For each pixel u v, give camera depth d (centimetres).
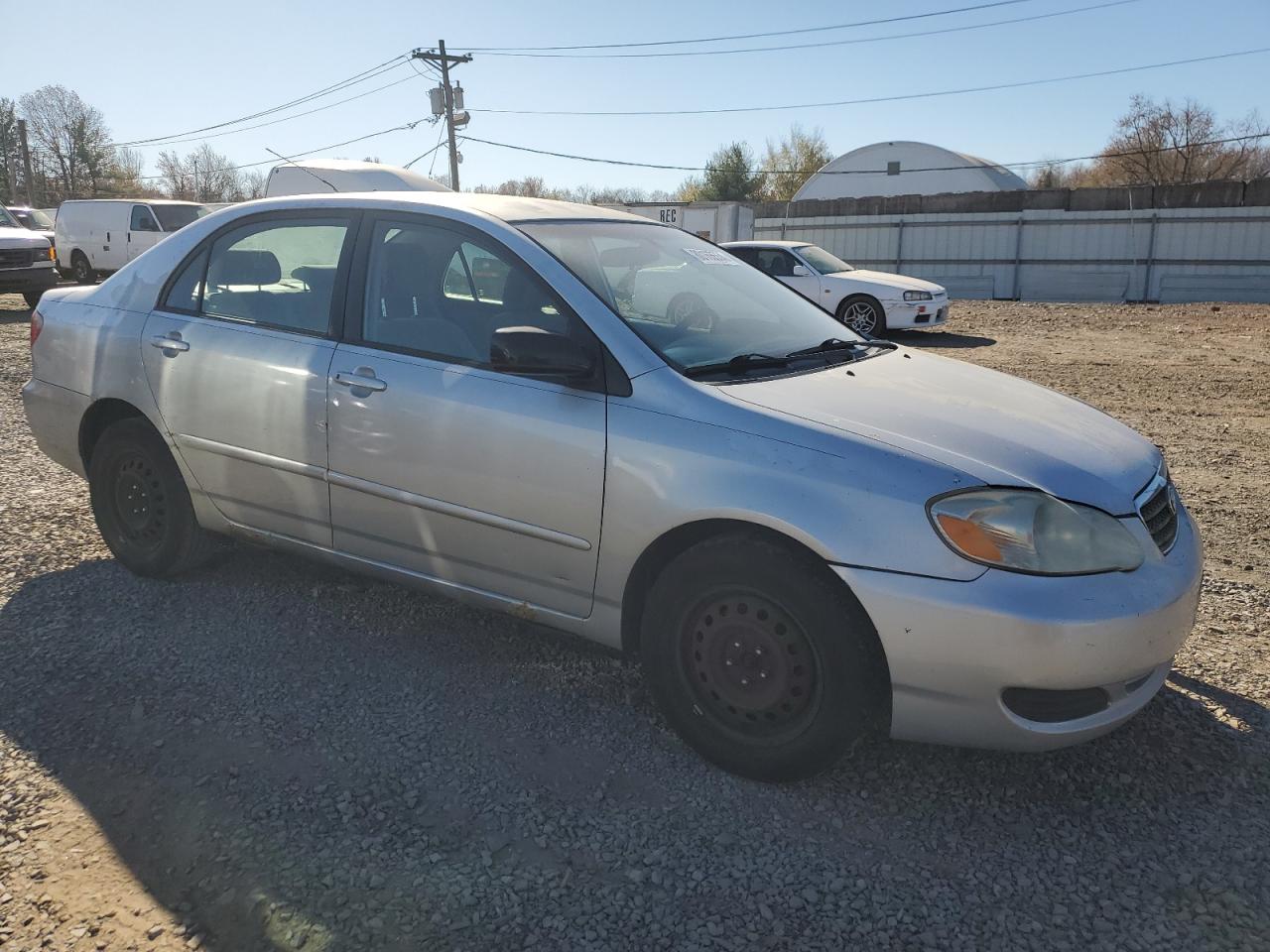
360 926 232
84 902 238
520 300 330
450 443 327
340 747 307
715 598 289
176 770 293
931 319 1479
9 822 267
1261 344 1352
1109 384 1017
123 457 425
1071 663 253
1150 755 308
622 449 296
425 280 351
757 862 258
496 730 319
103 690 338
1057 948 229
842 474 269
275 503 380
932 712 266
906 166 4341
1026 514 260
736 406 290
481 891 245
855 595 262
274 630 387
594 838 266
